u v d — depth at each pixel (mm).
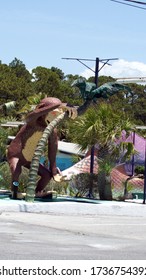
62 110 21891
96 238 14234
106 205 21766
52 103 21656
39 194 22547
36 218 18125
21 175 24734
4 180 26766
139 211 22375
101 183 24656
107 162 24328
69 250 11883
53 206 20562
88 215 21000
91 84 24453
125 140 24438
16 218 17641
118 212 21984
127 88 24500
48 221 17531
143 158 32844
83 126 24109
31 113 21734
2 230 14547
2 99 62156
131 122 24688
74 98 71250
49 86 69000
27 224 16234
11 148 22438
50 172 22625
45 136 21484
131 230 16484
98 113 24188
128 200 25969
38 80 71500
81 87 24562
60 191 26266
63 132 27469
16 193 22266
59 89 70188
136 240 14312
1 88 62562
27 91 64375
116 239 14281
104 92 24281
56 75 70750
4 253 10898
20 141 22266
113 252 12031
